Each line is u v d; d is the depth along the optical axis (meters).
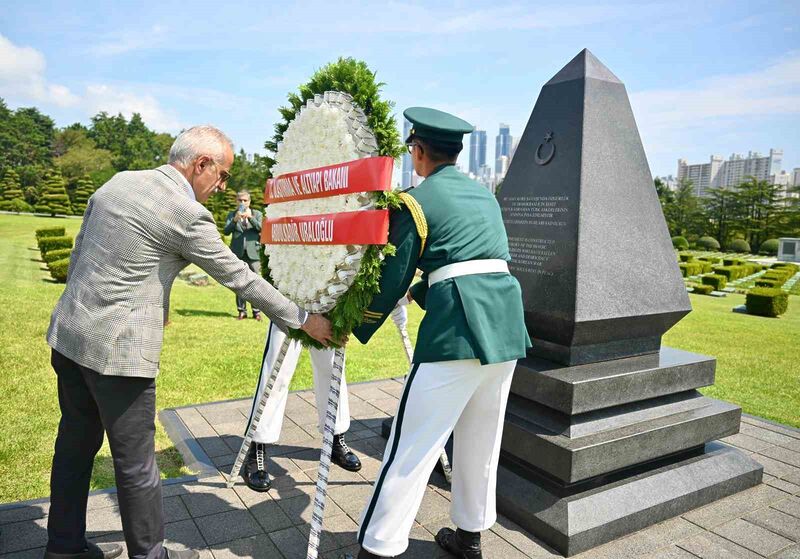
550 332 3.06
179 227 2.07
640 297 3.09
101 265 2.01
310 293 2.32
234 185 53.06
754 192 60.81
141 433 2.12
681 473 3.06
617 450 2.78
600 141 3.08
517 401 3.12
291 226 2.50
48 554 2.25
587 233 2.95
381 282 2.17
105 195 2.06
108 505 2.87
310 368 5.79
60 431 2.23
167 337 6.91
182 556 2.40
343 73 2.22
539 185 3.19
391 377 5.62
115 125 89.50
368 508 2.17
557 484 2.75
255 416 2.94
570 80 3.16
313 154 2.35
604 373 2.92
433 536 2.71
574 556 2.56
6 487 3.03
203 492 3.06
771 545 2.68
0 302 8.53
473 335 2.08
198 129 2.25
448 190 2.19
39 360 5.40
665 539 2.72
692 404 3.26
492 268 2.19
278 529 2.73
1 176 67.81
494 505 2.44
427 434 2.13
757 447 3.92
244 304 8.62
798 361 7.40
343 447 3.46
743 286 22.97
